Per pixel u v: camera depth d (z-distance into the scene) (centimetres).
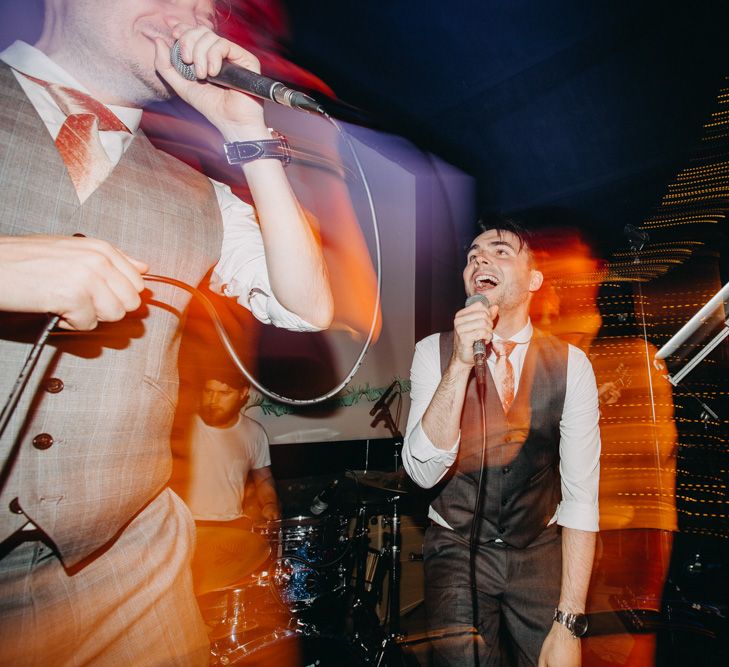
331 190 394
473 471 179
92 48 81
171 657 86
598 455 178
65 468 74
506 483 177
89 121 82
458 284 547
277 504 325
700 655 252
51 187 76
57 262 53
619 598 291
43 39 83
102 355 78
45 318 71
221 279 106
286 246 94
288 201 94
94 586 78
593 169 516
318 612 293
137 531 87
